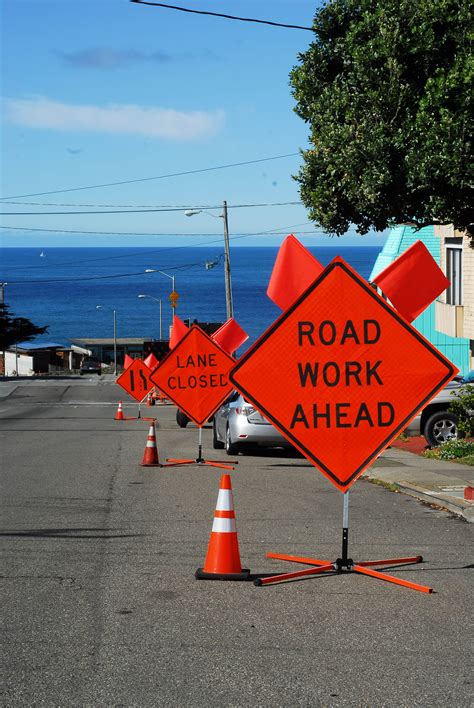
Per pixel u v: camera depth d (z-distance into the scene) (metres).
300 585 7.53
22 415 37.44
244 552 8.81
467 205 15.23
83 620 6.49
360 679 5.30
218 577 7.70
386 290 10.10
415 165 14.65
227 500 7.85
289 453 19.84
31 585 7.48
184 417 29.58
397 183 15.19
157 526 10.16
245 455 19.19
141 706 4.89
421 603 6.99
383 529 10.11
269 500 12.30
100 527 10.10
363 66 15.68
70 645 5.91
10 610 6.74
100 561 8.38
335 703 4.93
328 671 5.44
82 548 8.96
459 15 14.99
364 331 7.99
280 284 10.27
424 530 10.07
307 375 7.96
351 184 15.48
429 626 6.38
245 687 5.16
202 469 16.22
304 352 7.96
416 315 10.20
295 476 15.20
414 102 15.43
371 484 14.17
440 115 15.04
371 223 16.67
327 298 7.97
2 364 105.75
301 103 17.27
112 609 6.78
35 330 95.94
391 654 5.76
